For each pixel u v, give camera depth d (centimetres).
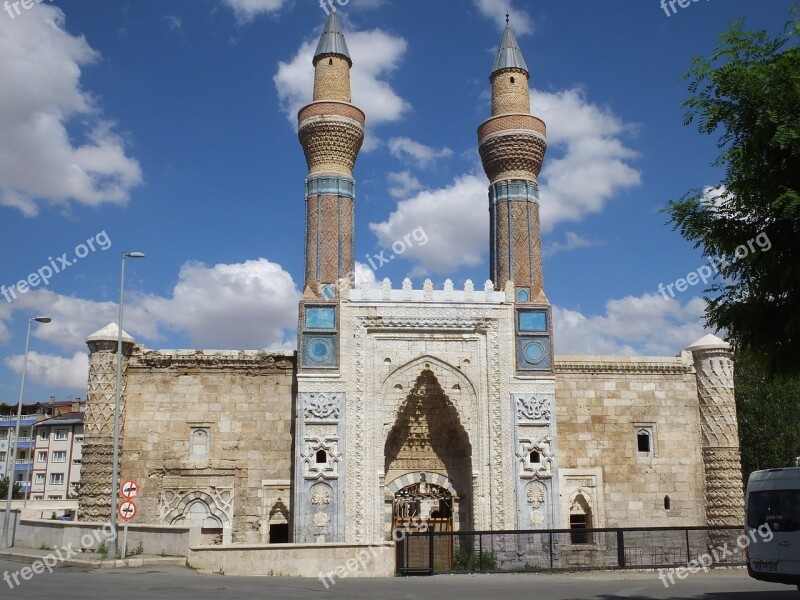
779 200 1291
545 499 3581
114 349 3709
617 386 3984
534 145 4066
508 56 4253
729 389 3956
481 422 3650
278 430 3759
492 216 4094
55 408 10894
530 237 3975
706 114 1475
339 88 4053
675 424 3975
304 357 3616
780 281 1386
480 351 3731
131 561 2556
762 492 1928
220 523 3650
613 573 2703
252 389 3800
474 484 3591
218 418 3753
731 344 1562
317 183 3894
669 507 3869
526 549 3475
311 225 3853
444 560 3183
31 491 9662
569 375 3969
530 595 1906
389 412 3634
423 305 3728
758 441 5491
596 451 3891
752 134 1396
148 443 3691
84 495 3566
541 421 3659
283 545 2545
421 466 3806
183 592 1872
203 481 3688
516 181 4041
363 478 3522
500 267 3981
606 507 3831
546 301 3844
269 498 3681
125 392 3731
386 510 3731
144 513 3612
